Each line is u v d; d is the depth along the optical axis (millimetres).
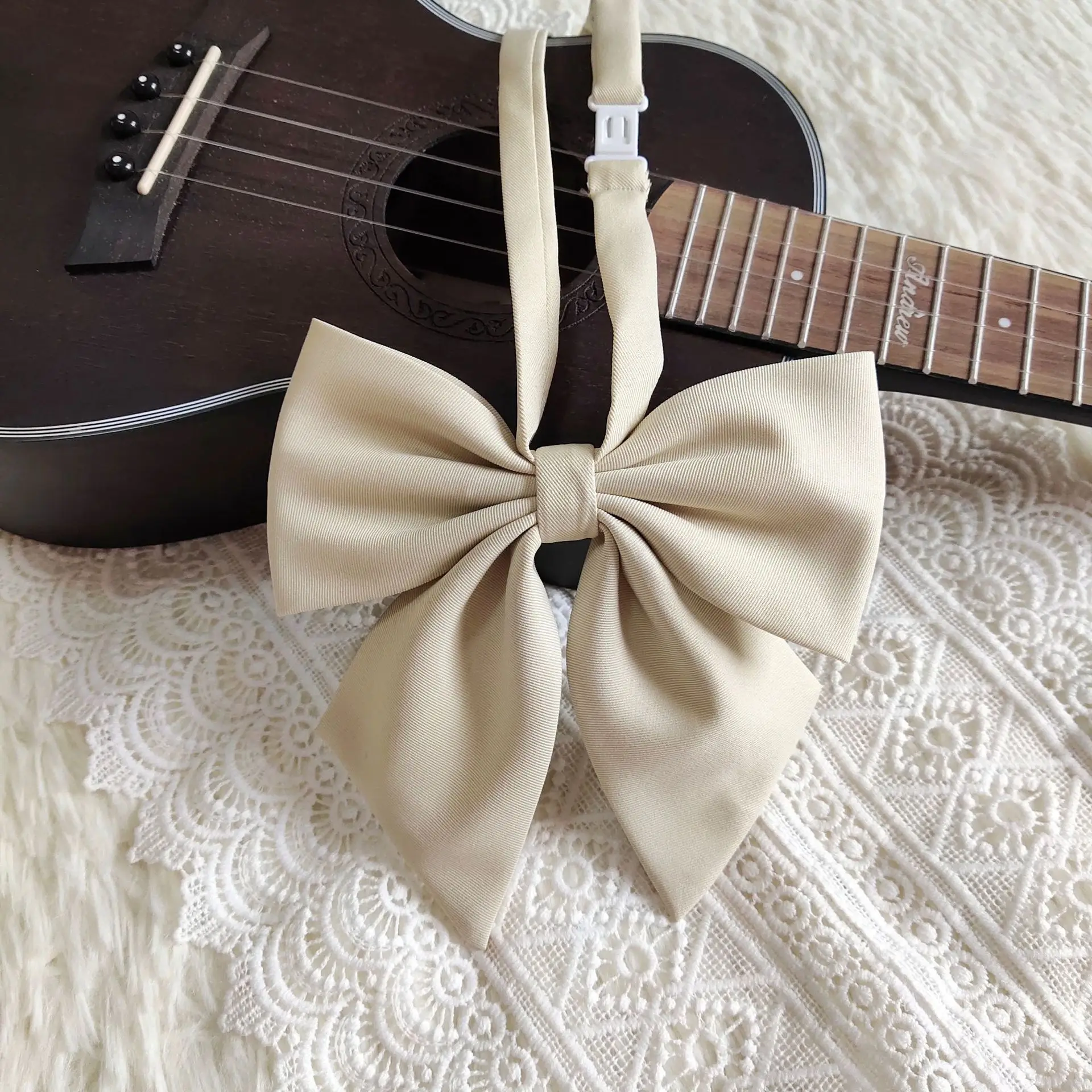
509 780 334
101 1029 354
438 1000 350
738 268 369
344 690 355
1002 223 436
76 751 379
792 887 355
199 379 358
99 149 377
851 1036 342
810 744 374
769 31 464
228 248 368
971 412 408
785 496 323
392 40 397
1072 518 395
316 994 349
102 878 366
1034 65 456
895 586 391
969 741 372
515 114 343
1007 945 352
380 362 323
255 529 407
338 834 366
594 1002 348
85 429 354
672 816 349
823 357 339
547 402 354
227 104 385
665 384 363
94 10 394
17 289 363
